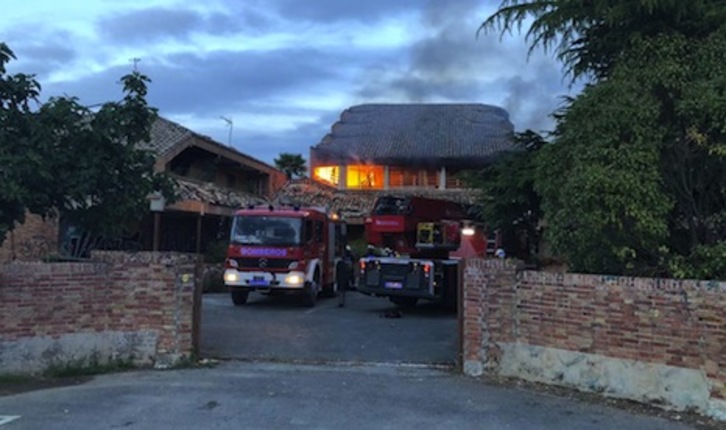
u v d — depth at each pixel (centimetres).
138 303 970
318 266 1892
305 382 880
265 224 1783
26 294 898
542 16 1110
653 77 829
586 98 872
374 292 1703
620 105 820
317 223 1886
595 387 838
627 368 812
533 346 907
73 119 969
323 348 1177
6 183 862
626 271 884
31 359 895
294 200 3228
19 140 909
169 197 1125
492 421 711
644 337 801
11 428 653
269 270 1756
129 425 668
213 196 2411
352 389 844
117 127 995
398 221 1819
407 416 721
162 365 962
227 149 2925
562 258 1116
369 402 778
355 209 3228
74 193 959
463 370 960
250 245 1770
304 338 1279
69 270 931
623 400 808
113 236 1150
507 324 935
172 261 979
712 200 895
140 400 768
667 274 858
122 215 1048
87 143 981
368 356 1112
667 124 838
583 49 1122
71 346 926
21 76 931
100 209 1033
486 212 1524
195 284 1010
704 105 767
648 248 828
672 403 769
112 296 962
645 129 810
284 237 1770
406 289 1680
